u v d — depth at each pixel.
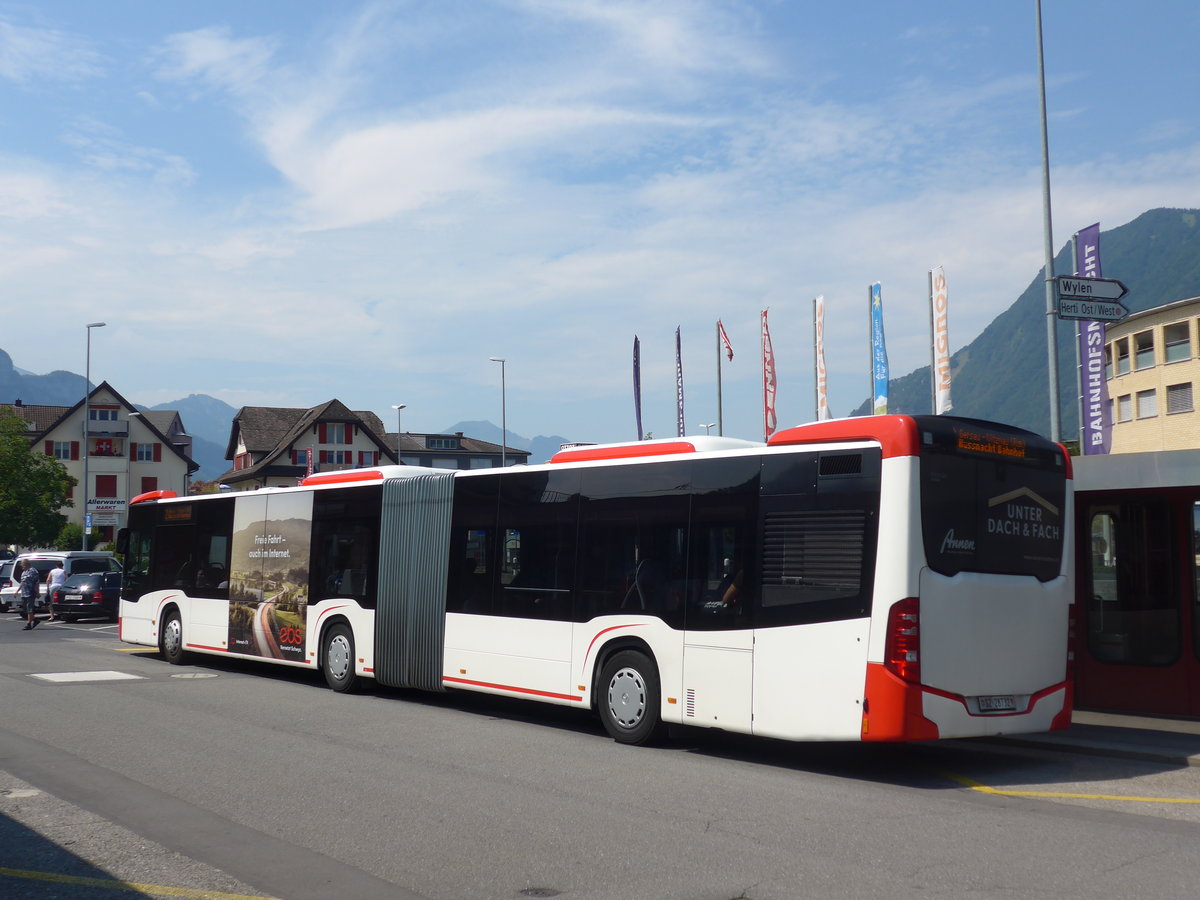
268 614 17.53
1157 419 58.34
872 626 9.45
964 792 9.07
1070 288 14.73
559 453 12.98
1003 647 9.97
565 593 12.43
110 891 6.07
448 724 12.64
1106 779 9.73
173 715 12.99
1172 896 5.99
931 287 21.67
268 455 88.62
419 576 14.65
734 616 10.54
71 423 90.25
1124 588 13.66
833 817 7.96
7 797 8.47
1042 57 16.25
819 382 27.80
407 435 106.06
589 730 12.55
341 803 8.24
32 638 26.97
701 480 11.13
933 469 9.63
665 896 5.94
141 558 21.22
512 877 6.31
